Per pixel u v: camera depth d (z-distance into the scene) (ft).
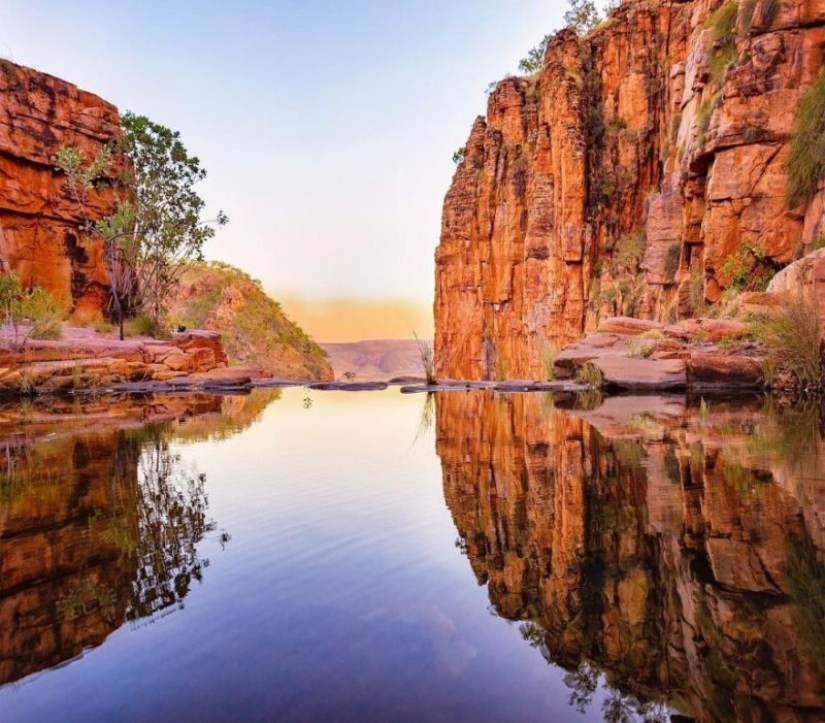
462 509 12.72
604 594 7.93
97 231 94.89
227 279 326.24
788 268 54.70
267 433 27.22
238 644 6.49
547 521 11.66
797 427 26.03
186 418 34.94
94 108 113.09
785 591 7.84
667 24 144.36
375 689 5.50
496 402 44.04
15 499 14.05
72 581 8.54
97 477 16.75
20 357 63.67
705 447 20.53
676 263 104.01
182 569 9.00
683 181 98.53
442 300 189.88
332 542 10.37
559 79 147.95
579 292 139.54
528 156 163.63
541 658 6.21
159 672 5.87
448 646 6.49
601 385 54.95
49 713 5.15
